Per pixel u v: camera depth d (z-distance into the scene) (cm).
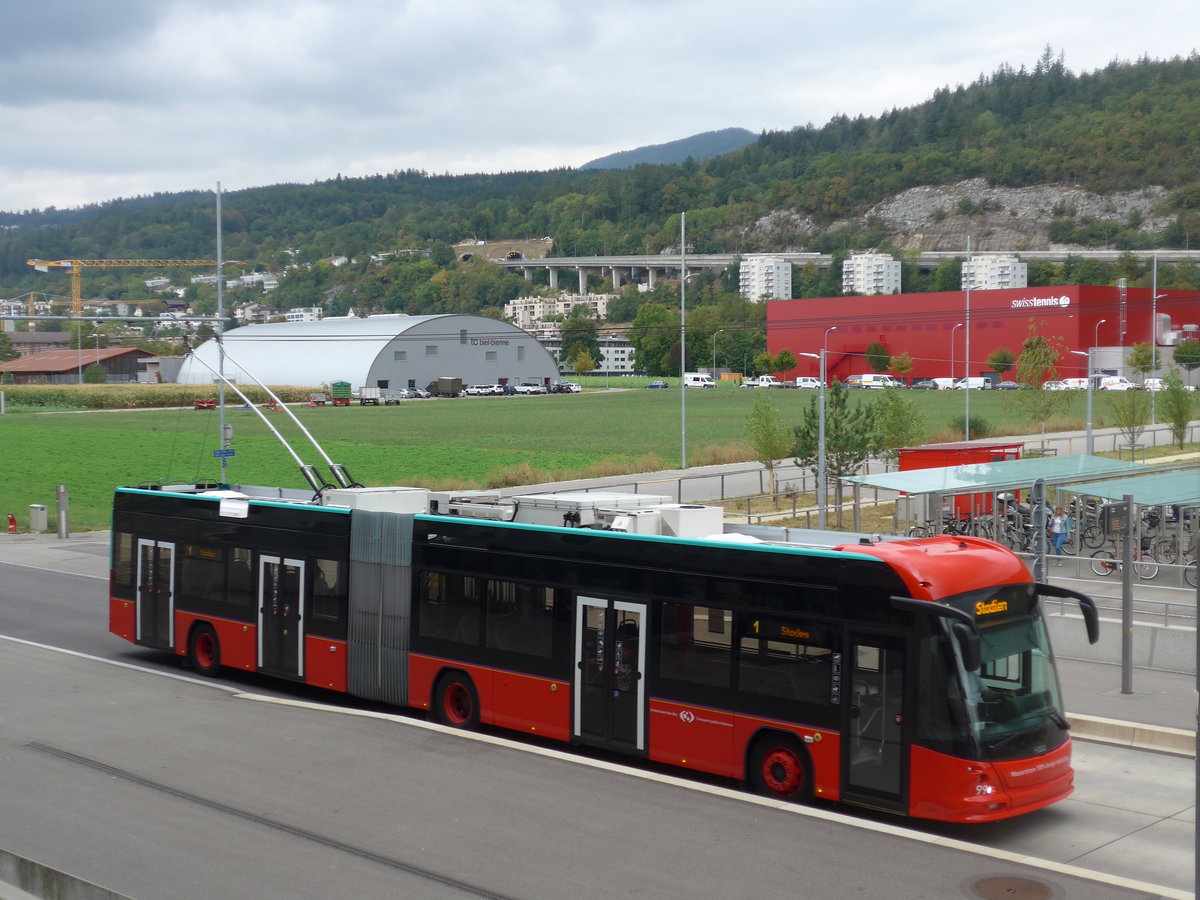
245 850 1104
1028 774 1170
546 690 1495
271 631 1864
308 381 14862
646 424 9244
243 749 1469
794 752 1271
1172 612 2241
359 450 6944
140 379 18388
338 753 1446
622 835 1143
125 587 2144
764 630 1295
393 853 1095
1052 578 2627
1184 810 1298
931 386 13662
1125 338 12531
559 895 992
